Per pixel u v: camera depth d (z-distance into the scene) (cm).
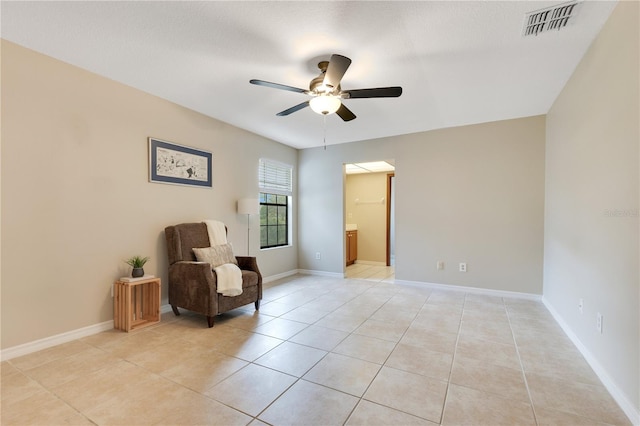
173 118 345
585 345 231
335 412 166
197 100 337
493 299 390
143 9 188
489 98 327
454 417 161
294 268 564
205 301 294
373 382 196
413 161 462
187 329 287
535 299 386
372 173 708
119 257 295
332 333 278
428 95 320
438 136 443
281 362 222
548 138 365
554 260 329
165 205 338
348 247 665
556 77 277
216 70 269
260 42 224
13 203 228
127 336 270
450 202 436
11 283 227
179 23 203
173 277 319
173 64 259
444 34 213
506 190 402
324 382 196
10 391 184
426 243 453
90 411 165
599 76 208
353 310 346
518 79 281
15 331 229
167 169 338
